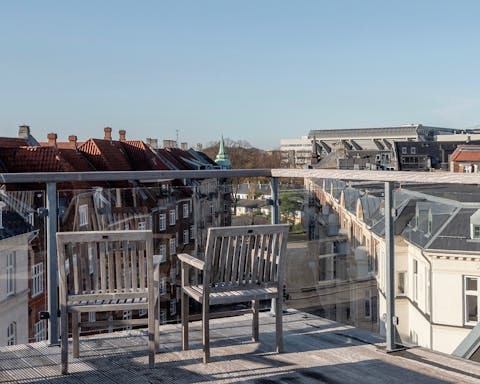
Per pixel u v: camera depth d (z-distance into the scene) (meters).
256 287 3.97
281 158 83.38
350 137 140.75
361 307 4.42
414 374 3.63
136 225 4.59
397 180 3.90
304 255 5.02
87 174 4.30
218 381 3.54
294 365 3.82
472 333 3.50
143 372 3.69
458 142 88.81
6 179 4.03
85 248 3.64
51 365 3.80
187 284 4.16
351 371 3.70
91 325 3.93
